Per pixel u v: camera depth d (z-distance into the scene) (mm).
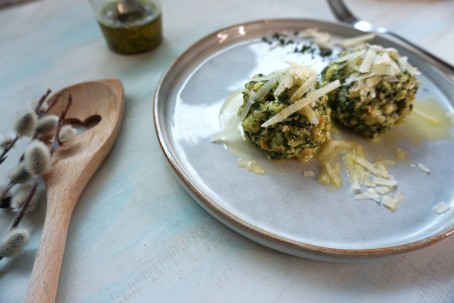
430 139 270
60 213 208
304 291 198
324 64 316
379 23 382
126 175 243
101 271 198
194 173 234
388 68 250
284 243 190
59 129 246
